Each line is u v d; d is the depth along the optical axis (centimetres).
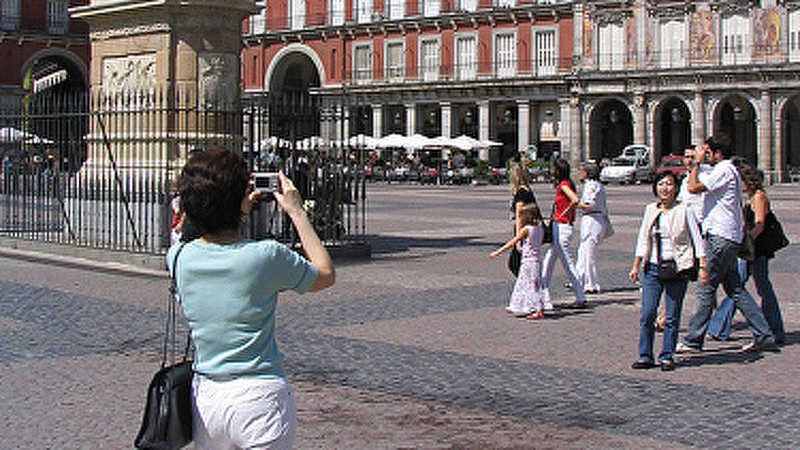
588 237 1430
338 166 1930
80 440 693
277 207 1758
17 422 736
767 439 701
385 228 2517
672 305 928
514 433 716
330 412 770
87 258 1672
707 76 5662
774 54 5497
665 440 699
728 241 991
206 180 426
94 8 1805
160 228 1648
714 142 1002
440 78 6594
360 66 6962
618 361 964
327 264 443
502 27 6356
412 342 1043
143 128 1758
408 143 5888
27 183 1947
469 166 5909
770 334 1016
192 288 421
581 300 1293
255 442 411
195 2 1708
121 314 1188
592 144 6134
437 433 716
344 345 1023
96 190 1758
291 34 7200
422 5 6669
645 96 5903
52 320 1147
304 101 1808
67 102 1811
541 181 5897
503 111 6600
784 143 5556
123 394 820
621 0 5912
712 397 824
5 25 6291
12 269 1595
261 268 419
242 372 417
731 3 5594
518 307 1216
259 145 1720
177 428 416
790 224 2655
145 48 1759
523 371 915
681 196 1117
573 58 6097
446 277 1570
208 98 1753
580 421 748
